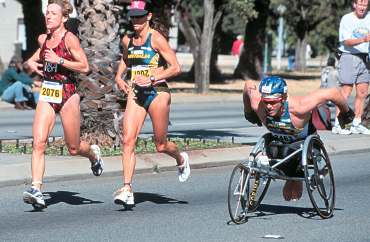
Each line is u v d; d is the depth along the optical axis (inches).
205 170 1768.0
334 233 1183.6
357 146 2111.2
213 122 2999.5
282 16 7130.9
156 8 4114.2
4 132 2522.1
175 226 1216.8
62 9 1290.6
